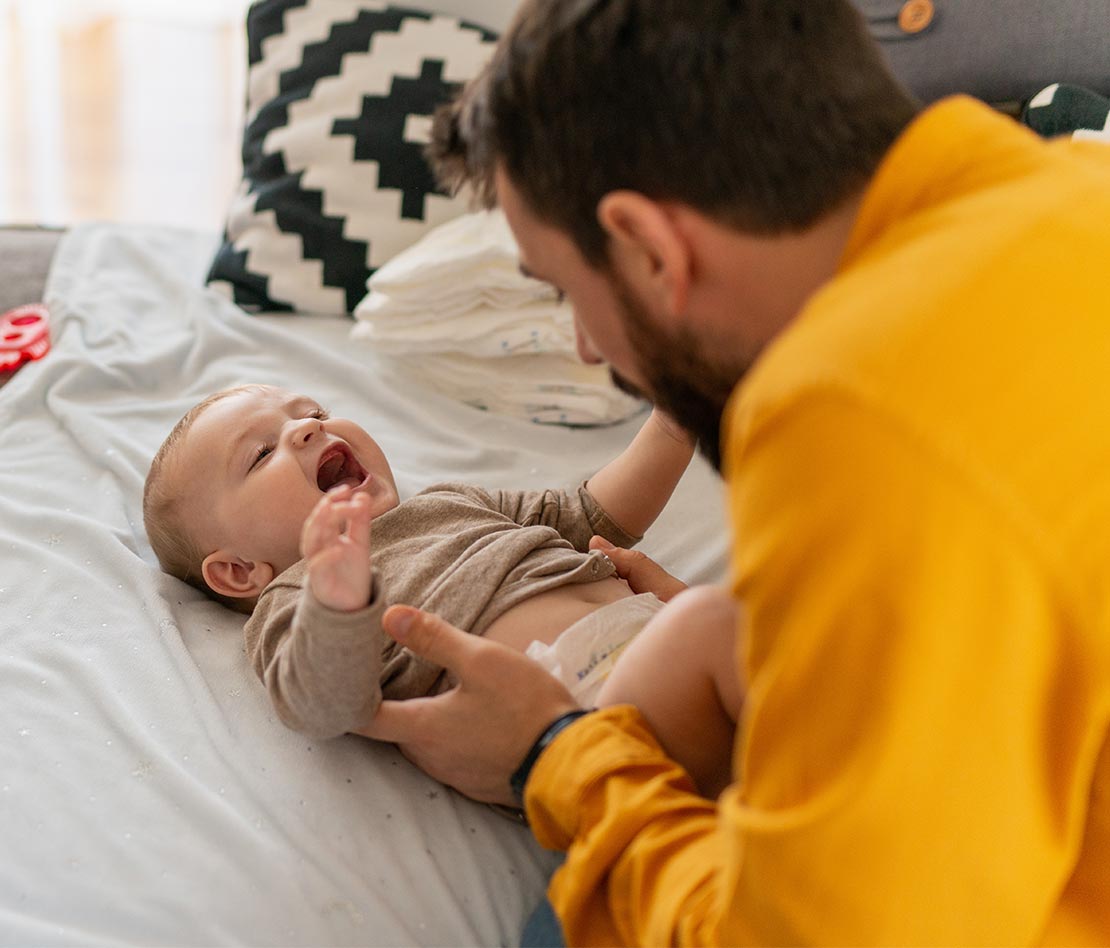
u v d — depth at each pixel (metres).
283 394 1.29
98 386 1.60
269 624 1.04
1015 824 0.52
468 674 0.83
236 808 0.93
